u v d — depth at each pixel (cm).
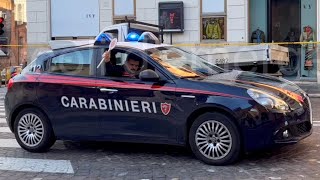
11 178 627
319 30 1781
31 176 633
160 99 664
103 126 702
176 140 665
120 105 688
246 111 621
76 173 640
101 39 740
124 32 1382
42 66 759
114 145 799
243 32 1847
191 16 1889
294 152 712
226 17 1859
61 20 2036
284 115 627
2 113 1227
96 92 702
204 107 640
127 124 687
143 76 671
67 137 733
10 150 784
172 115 659
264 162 662
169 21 1895
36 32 2062
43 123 746
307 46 1791
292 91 677
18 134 766
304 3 1862
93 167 666
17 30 3978
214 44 1769
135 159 703
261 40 1909
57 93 729
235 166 645
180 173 621
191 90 649
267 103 623
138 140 686
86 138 719
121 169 651
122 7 1959
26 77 760
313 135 830
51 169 663
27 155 746
